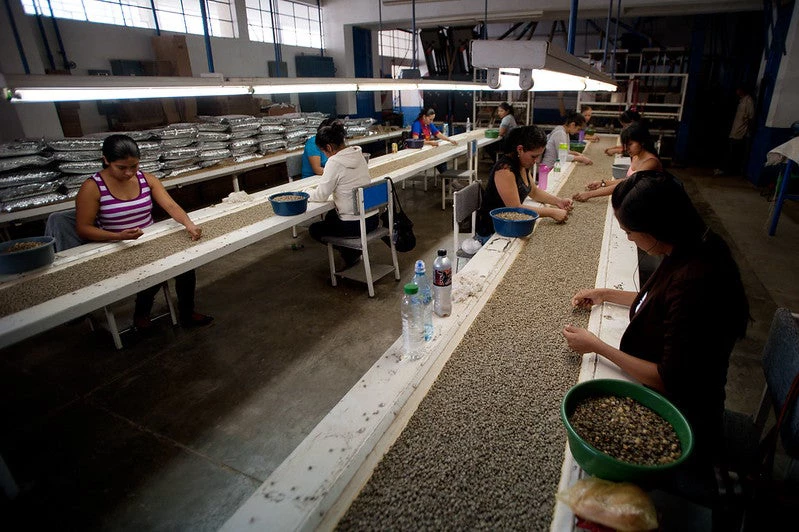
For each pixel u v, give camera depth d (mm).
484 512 842
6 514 1685
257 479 1835
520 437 1015
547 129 8992
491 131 6941
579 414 950
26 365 2596
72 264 2096
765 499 1146
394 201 3445
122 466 1902
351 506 860
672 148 8438
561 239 2281
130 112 6383
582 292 1589
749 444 1347
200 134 4504
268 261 4121
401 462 958
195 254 2225
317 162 4289
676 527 824
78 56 6367
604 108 8219
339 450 958
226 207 3053
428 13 8711
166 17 7516
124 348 2756
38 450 1988
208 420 2164
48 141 3371
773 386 1324
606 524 729
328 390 2371
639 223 1074
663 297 1118
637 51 8312
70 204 3359
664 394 1120
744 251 4309
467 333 1439
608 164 4527
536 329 1454
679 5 7242
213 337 2869
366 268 3324
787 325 1309
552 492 877
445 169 6340
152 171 4070
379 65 11172
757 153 7086
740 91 7488
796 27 6156
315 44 10133
